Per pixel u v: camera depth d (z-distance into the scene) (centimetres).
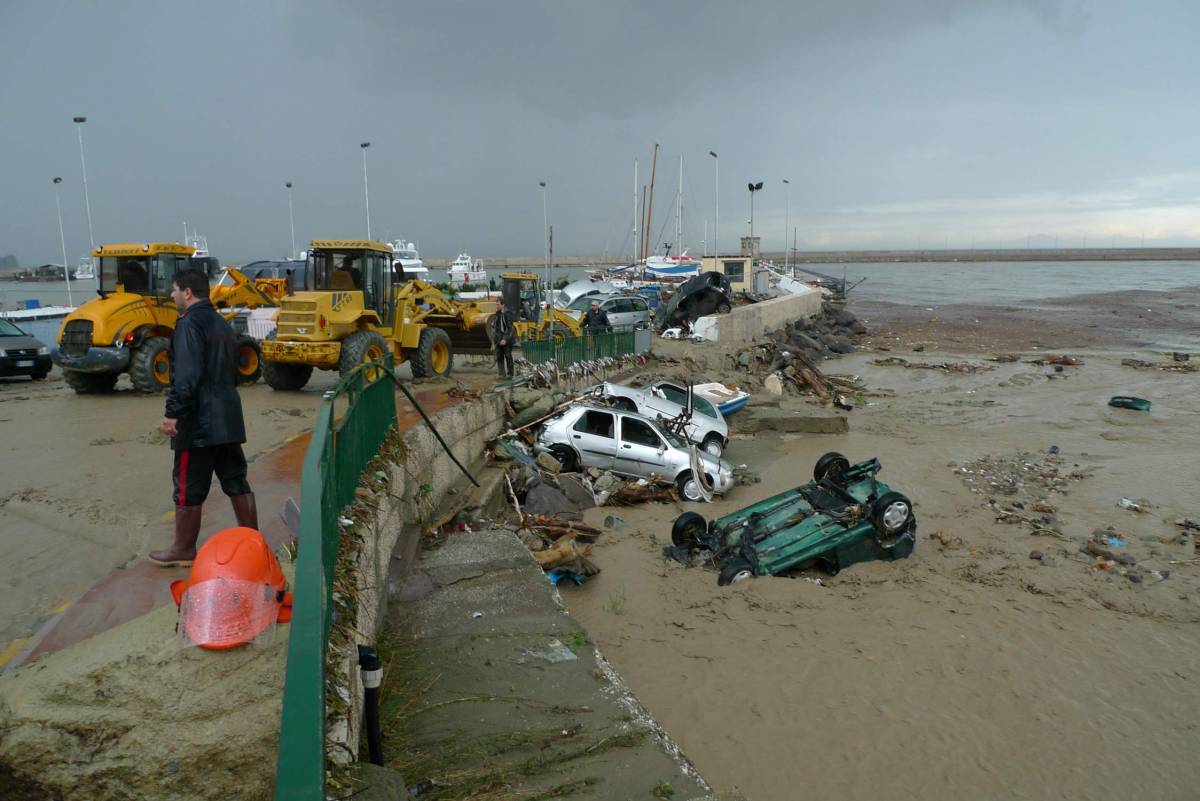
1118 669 855
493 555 920
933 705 783
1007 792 661
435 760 533
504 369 1942
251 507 604
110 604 545
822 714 765
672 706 776
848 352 3828
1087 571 1115
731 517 1209
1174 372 3020
